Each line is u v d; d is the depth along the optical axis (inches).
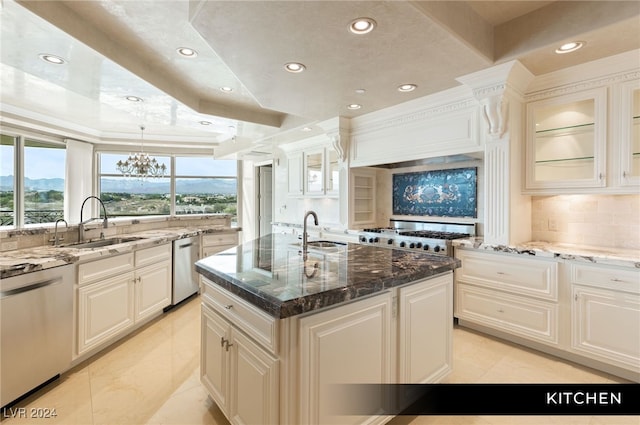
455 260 77.8
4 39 78.0
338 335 54.3
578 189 97.8
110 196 247.6
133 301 112.1
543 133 107.2
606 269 85.4
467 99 114.3
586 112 98.2
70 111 178.1
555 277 94.5
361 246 103.1
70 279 86.9
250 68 95.2
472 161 140.6
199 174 269.6
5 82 132.7
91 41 82.8
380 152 146.5
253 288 53.2
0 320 70.5
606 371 88.5
